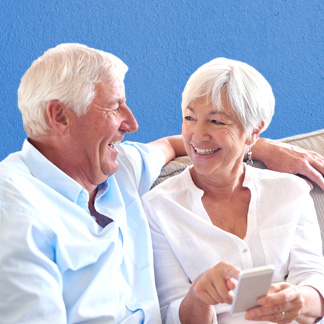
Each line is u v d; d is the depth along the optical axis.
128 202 1.48
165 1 2.36
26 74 1.30
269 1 2.49
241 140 1.43
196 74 1.41
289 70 2.57
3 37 2.20
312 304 1.34
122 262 1.39
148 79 2.38
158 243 1.47
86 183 1.37
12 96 2.23
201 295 1.21
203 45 2.44
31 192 1.24
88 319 1.25
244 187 1.53
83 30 2.28
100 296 1.28
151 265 1.41
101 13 2.29
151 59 2.38
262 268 1.07
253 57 2.52
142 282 1.40
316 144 1.83
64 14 2.25
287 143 1.81
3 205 1.17
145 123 2.40
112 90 1.31
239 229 1.48
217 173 1.45
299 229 1.51
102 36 2.31
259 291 1.12
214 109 1.38
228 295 1.18
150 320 1.35
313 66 2.59
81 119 1.28
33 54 2.24
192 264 1.44
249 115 1.40
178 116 2.45
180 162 1.69
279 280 1.47
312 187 1.66
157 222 1.47
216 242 1.45
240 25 2.47
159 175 1.63
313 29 2.57
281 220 1.49
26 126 1.31
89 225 1.32
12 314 1.12
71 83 1.25
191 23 2.41
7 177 1.22
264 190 1.52
